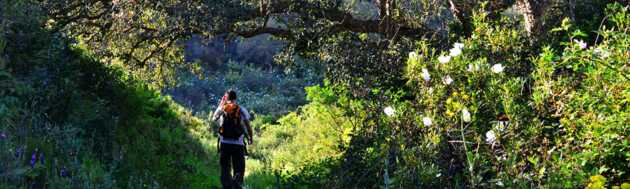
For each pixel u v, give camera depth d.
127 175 6.95
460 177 5.98
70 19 12.68
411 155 5.98
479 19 8.64
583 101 5.69
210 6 11.94
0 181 4.83
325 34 12.33
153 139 10.02
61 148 6.27
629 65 5.61
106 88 9.51
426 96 6.58
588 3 10.80
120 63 13.92
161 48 14.45
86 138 7.30
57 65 8.00
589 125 5.44
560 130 5.77
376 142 6.87
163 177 7.72
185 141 11.84
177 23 11.99
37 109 6.81
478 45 7.95
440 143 6.16
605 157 5.43
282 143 16.34
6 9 7.40
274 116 26.78
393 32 12.25
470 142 5.86
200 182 8.74
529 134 5.76
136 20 12.18
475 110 5.94
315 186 8.46
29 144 5.77
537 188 5.14
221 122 8.37
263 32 13.62
